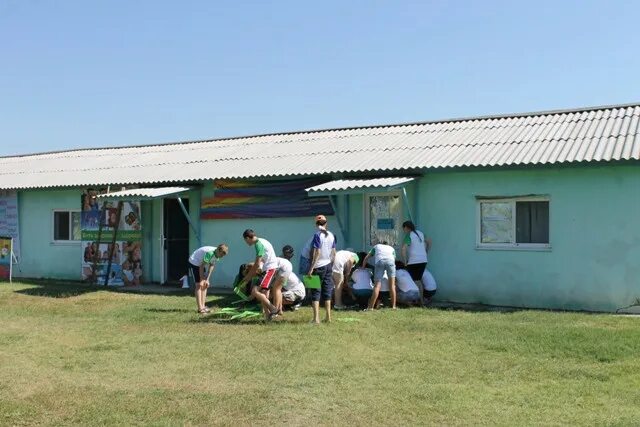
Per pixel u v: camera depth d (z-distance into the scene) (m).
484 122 16.89
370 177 14.77
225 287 16.83
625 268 12.55
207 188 17.09
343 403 7.12
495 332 10.43
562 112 16.27
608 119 14.74
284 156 17.33
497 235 13.79
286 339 10.16
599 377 8.05
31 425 6.52
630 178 12.52
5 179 21.05
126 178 18.27
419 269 13.59
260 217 16.33
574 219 12.98
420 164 14.22
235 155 18.53
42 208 19.78
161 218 17.95
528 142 14.27
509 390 7.55
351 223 15.23
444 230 14.19
